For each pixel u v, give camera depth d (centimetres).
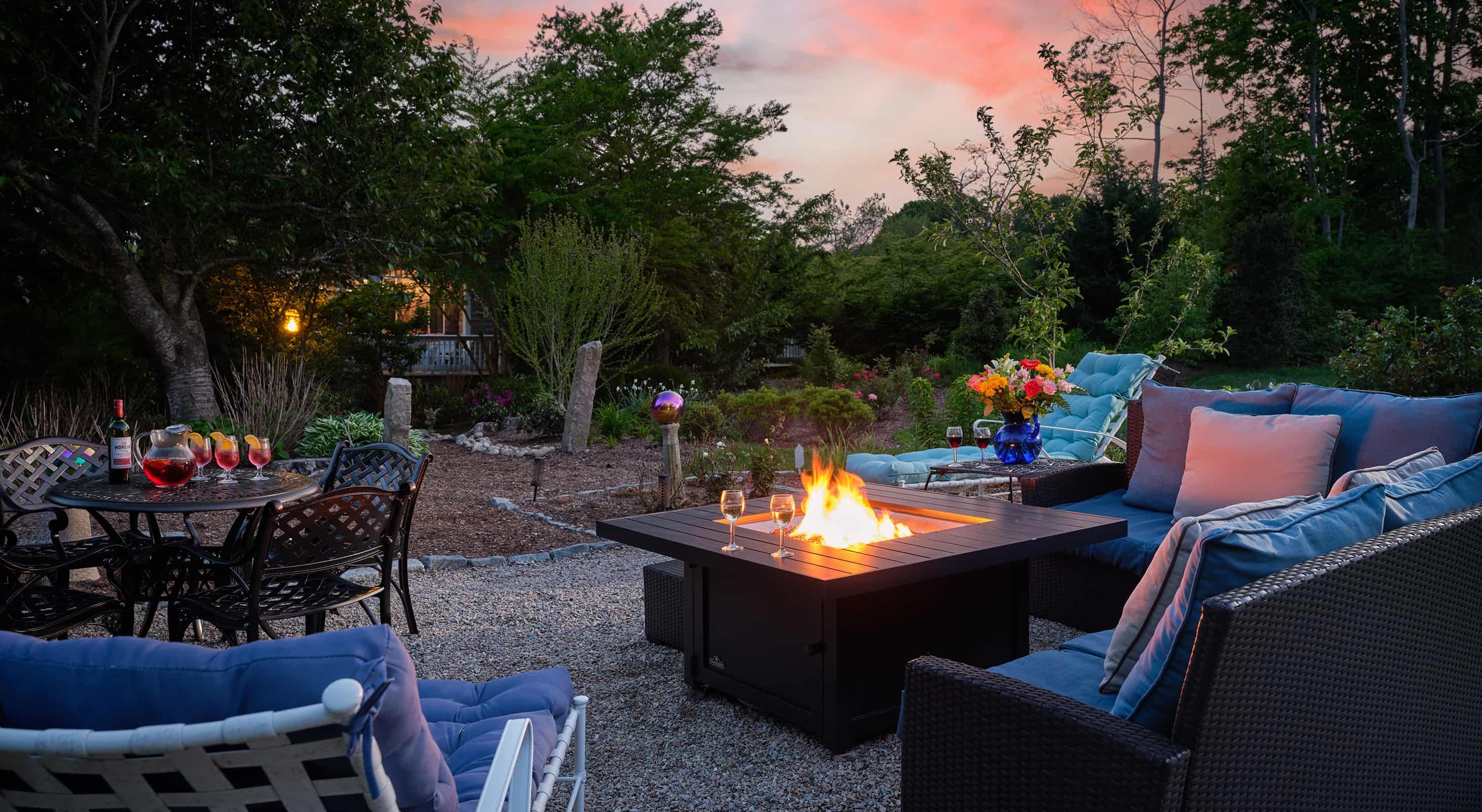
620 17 1947
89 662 98
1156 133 2191
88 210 921
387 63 1031
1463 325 730
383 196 1022
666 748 275
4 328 1045
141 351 1150
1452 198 2203
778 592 284
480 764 161
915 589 284
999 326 1672
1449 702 187
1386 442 326
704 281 1856
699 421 1084
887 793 244
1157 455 404
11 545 342
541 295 1305
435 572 502
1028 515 336
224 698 96
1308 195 2050
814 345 1648
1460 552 182
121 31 930
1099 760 149
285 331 1230
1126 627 184
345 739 91
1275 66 2202
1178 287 1517
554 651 367
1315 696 155
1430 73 2086
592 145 1803
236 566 325
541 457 705
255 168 971
